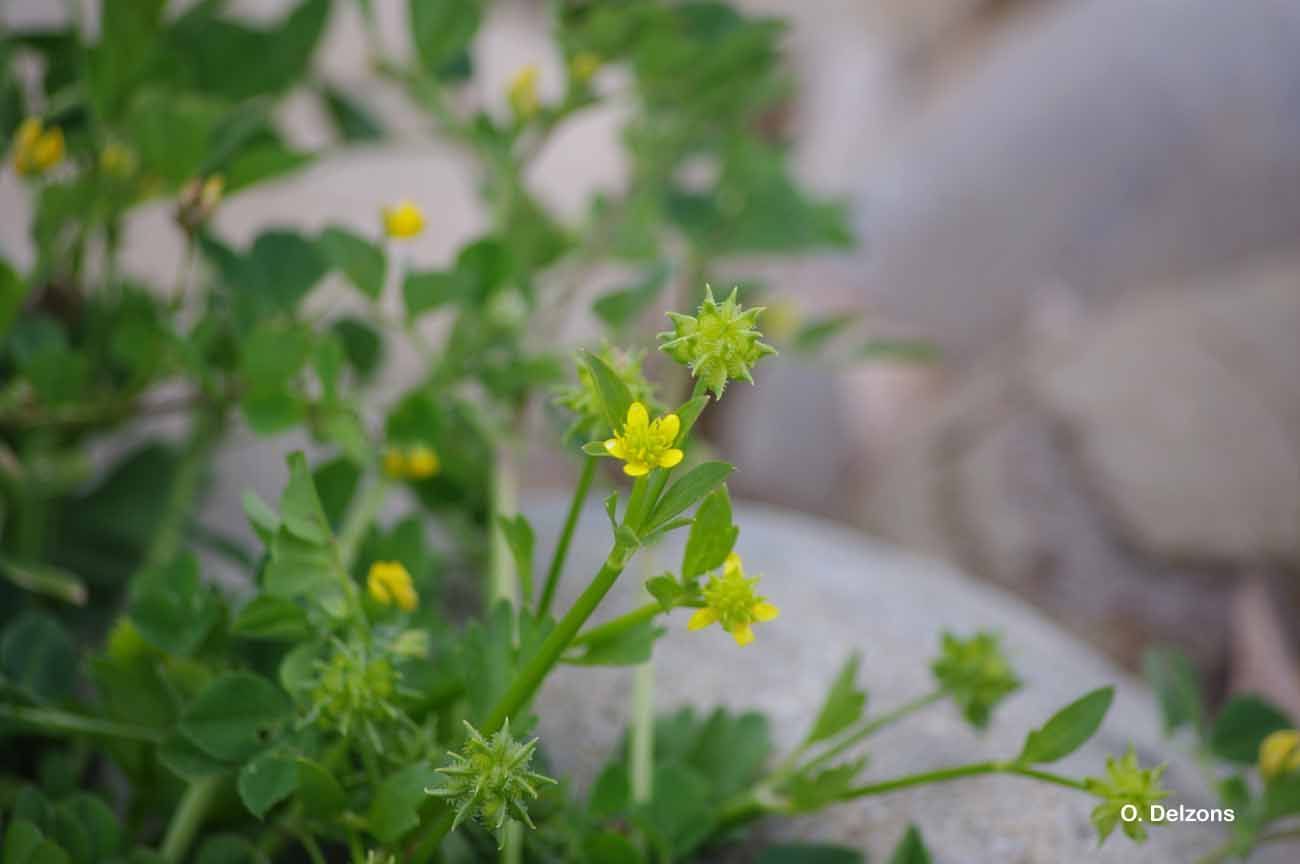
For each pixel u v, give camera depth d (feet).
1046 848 1.30
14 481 1.44
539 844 1.18
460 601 1.59
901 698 1.50
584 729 1.39
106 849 1.12
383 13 3.23
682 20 1.64
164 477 1.57
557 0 1.58
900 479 3.22
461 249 1.36
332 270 1.35
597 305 1.34
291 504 1.08
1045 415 3.05
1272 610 2.62
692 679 1.48
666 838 1.18
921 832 1.32
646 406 1.01
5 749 1.32
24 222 2.27
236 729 1.09
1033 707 1.52
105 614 1.49
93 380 1.47
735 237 1.73
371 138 1.75
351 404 1.29
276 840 1.19
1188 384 2.93
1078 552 2.81
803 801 1.18
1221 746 1.32
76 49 1.46
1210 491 2.75
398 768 1.12
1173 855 1.32
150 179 1.33
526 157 1.56
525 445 1.51
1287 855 1.37
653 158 1.75
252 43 1.46
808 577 1.82
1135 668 2.65
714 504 0.97
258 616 1.09
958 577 2.00
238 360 1.40
